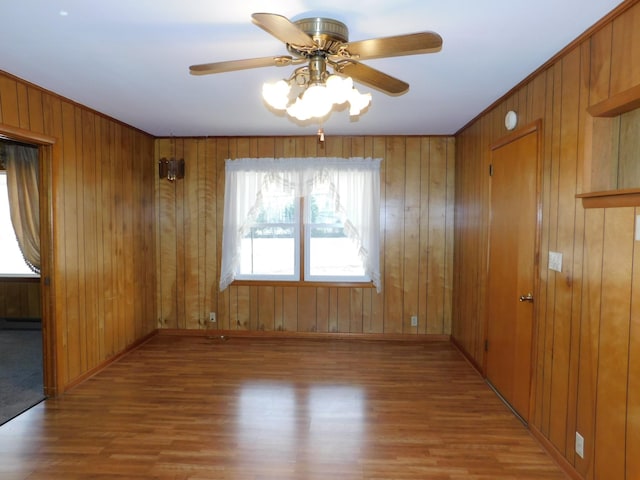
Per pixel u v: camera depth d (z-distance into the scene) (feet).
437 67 8.26
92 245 11.84
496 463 7.78
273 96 6.32
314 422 9.25
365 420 9.36
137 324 14.56
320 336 15.67
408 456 7.98
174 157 15.66
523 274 9.21
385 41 5.28
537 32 6.67
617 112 6.26
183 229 15.84
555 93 7.77
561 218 7.57
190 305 15.97
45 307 10.39
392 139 15.11
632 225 5.71
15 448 8.19
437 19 6.25
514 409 9.73
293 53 5.96
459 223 14.35
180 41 7.11
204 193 15.67
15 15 6.13
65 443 8.38
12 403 10.11
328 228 15.57
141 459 7.84
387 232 15.34
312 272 15.71
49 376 10.46
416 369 12.48
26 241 17.03
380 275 15.34
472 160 12.90
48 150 10.15
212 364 12.82
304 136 15.17
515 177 9.61
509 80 9.07
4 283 17.25
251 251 15.83
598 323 6.47
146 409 9.84
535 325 8.61
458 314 14.44
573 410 7.19
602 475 6.37
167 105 11.20
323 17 6.11
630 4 5.61
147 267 15.30
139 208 14.64
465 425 9.16
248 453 8.05
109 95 10.27
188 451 8.11
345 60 6.04
